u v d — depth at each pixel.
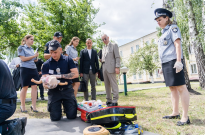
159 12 2.96
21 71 3.80
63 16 13.38
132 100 5.42
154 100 5.21
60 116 3.13
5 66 1.77
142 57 25.97
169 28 2.86
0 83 1.67
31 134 2.34
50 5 13.42
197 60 7.73
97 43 15.40
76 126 2.71
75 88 4.24
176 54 2.71
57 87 3.07
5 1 13.62
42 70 3.15
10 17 14.01
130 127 2.29
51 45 2.96
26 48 3.86
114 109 2.29
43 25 13.99
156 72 30.44
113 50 4.16
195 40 7.54
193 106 3.98
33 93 4.02
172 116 3.01
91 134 1.96
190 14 7.61
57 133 2.38
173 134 2.22
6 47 15.77
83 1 14.41
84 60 4.88
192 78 23.09
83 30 13.23
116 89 4.14
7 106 1.71
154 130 2.39
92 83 4.99
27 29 15.08
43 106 4.81
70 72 3.25
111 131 2.28
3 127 1.62
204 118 2.91
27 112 3.92
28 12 14.23
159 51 3.00
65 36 12.80
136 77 36.06
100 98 6.44
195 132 2.25
